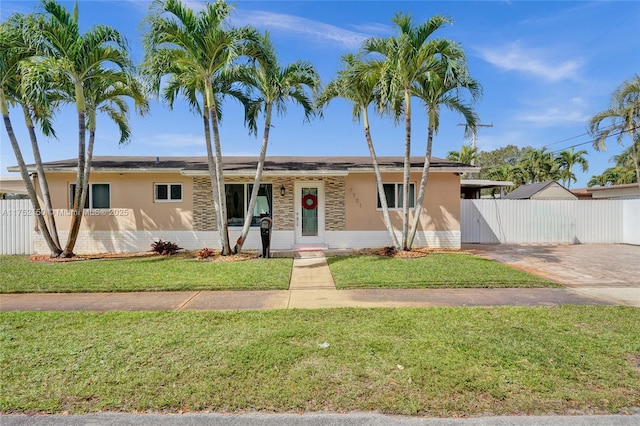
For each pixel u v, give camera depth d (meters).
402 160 14.54
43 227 10.77
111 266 9.39
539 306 5.94
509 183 18.95
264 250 11.02
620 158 24.17
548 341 4.34
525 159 41.91
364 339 4.41
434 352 4.02
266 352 4.02
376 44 10.20
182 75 10.28
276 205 12.60
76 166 12.01
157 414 2.92
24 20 9.14
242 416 2.89
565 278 8.37
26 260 10.61
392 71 9.50
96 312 5.61
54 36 9.26
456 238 12.75
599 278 8.38
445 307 5.86
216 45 9.16
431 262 9.84
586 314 5.44
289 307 5.96
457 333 4.61
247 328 4.84
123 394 3.18
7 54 9.57
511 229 15.66
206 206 12.44
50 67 8.95
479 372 3.56
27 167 11.84
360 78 10.84
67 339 4.42
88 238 12.20
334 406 3.02
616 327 4.86
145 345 4.22
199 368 3.64
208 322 5.09
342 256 11.21
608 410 2.98
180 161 14.15
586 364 3.73
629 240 15.21
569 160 35.81
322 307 5.93
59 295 6.78
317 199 12.78
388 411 2.96
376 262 9.90
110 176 12.26
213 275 8.29
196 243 12.41
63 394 3.18
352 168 12.28
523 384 3.34
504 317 5.29
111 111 12.29
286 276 8.20
